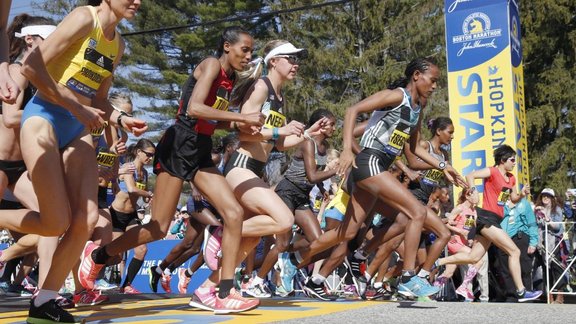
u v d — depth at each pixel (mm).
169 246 10117
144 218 10094
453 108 10328
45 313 3752
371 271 7477
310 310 4852
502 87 10055
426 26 28453
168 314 4574
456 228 8336
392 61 28422
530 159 26203
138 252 8242
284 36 30250
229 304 4578
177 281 9961
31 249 6938
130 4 3740
